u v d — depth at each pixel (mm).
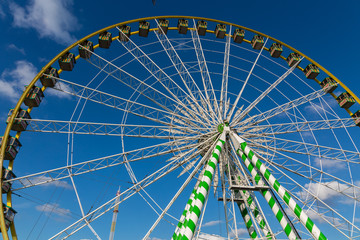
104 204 20672
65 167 21797
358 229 21656
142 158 24219
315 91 28328
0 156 21359
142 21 32500
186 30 34531
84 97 24125
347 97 29953
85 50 27891
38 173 21078
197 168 24547
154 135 25328
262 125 27188
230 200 23109
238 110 27953
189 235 19250
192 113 27484
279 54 34844
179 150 25625
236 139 25016
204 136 26766
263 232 25359
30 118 24844
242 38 35031
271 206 21969
